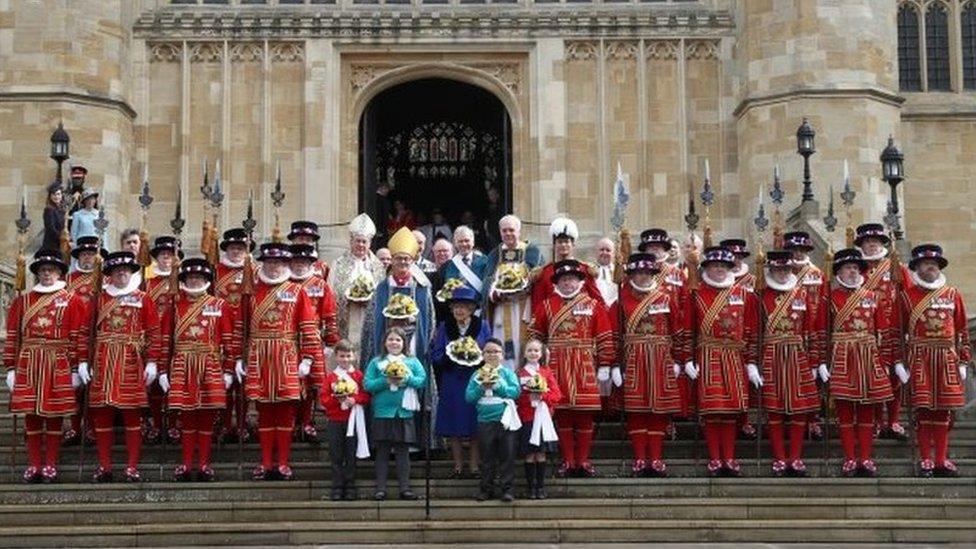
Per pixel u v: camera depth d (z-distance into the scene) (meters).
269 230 25.73
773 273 15.01
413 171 34.03
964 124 28.83
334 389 13.45
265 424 14.28
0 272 19.88
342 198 26.25
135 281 14.69
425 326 14.41
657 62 26.61
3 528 12.73
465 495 13.93
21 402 14.18
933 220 28.58
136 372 14.41
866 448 14.53
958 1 29.28
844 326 14.71
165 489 13.85
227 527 12.67
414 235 14.91
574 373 14.21
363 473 14.63
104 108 25.19
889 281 15.01
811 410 14.60
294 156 26.06
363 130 27.03
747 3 26.12
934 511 13.38
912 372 14.73
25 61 25.03
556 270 14.53
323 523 12.80
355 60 26.62
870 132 25.36
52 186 20.20
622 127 26.39
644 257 14.80
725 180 26.34
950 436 16.33
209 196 18.94
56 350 14.34
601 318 14.45
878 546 12.42
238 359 14.58
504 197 28.22
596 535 12.77
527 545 12.45
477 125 33.75
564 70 26.47
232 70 26.25
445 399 14.18
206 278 14.70
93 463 15.06
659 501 13.34
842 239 21.55
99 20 25.44
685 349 14.70
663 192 26.27
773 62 25.67
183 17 26.16
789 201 25.20
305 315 14.50
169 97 26.20
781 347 14.70
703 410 14.54
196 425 14.37
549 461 14.88
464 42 26.44
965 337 14.80
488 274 15.08
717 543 12.63
